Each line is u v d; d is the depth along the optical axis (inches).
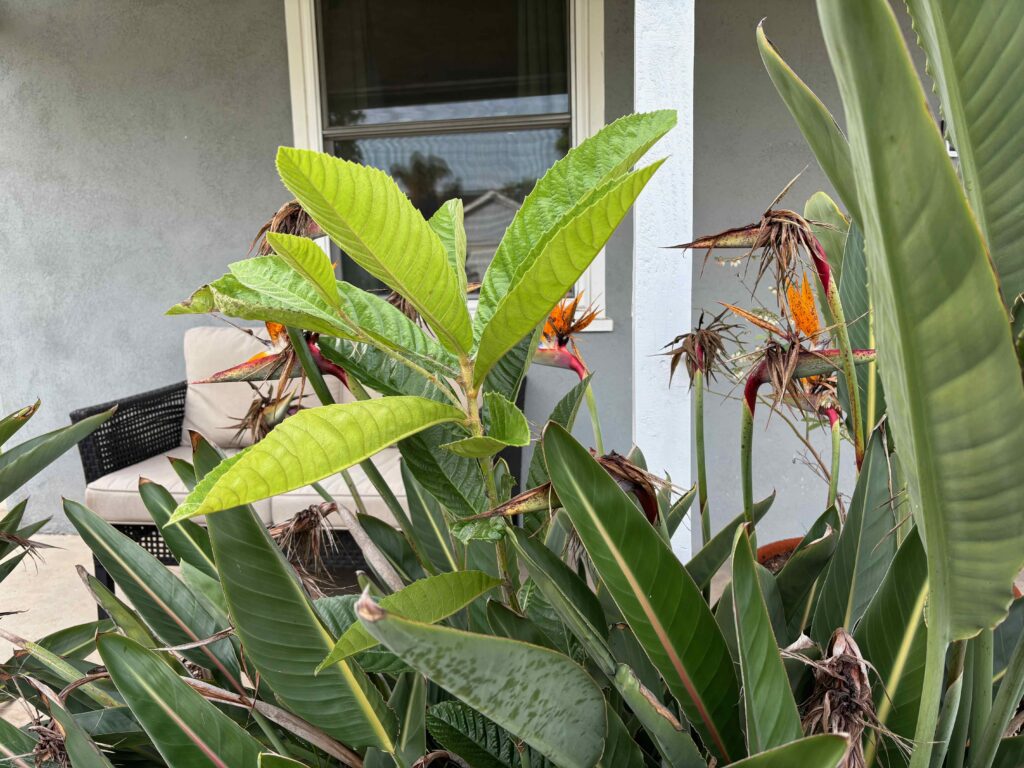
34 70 105.8
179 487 84.1
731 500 98.0
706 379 29.9
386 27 98.8
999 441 10.0
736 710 18.4
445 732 21.0
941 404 10.0
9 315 112.4
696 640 17.7
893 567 18.3
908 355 9.8
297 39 99.6
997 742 16.7
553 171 17.6
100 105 105.5
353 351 20.1
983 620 12.0
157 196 106.9
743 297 91.6
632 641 22.1
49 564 99.6
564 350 30.2
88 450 87.4
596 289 98.3
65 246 109.7
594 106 95.3
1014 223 13.0
